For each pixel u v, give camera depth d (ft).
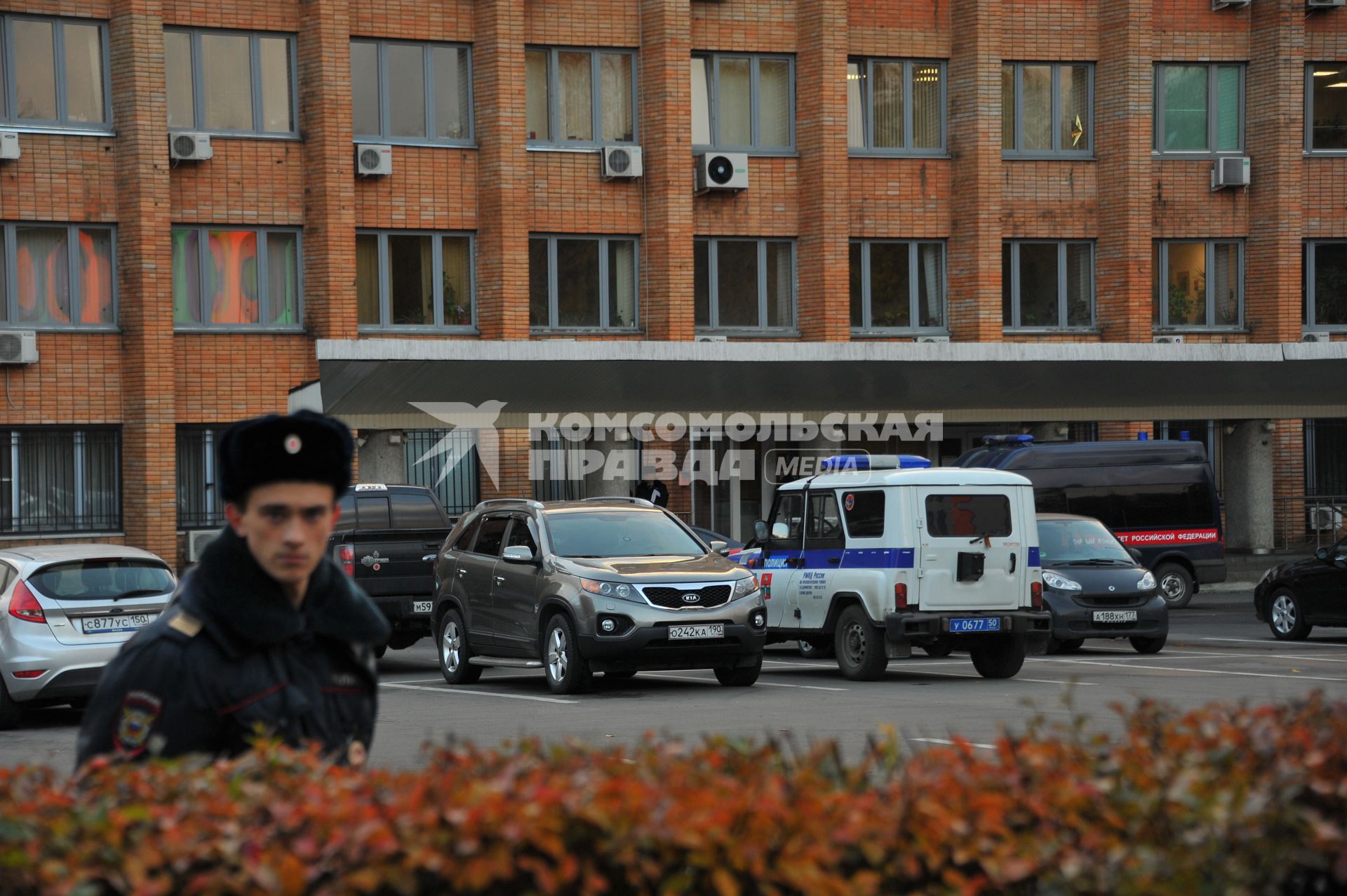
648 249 169.78
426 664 108.58
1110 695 75.92
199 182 156.25
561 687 82.69
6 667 73.77
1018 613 89.20
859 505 91.20
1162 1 184.65
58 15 151.53
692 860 16.92
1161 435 191.72
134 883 16.08
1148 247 181.78
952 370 161.68
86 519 154.10
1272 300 185.68
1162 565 147.95
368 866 16.20
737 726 65.62
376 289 163.22
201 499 157.89
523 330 164.14
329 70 157.69
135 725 19.79
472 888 16.39
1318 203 187.62
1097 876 18.13
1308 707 23.77
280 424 19.85
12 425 150.00
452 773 17.98
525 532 89.51
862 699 77.25
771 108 175.83
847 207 174.29
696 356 155.12
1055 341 182.09
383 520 110.42
